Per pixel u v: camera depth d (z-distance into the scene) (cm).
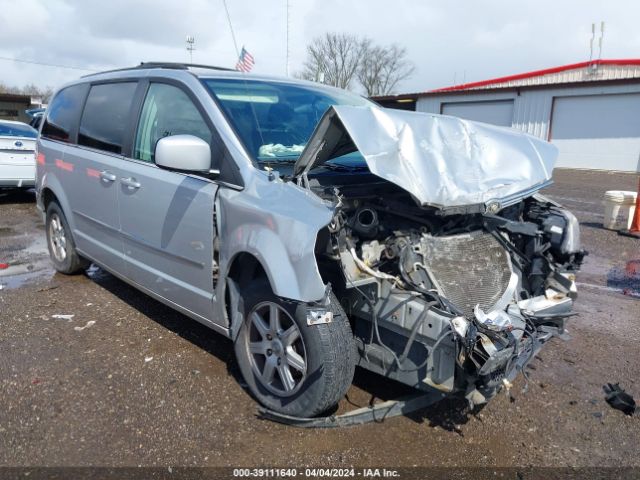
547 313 326
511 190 321
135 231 405
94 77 507
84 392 340
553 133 2491
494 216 332
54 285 545
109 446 289
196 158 321
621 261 718
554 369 399
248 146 335
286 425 312
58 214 550
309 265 273
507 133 371
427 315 276
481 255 323
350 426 313
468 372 271
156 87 407
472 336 260
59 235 568
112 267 460
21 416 313
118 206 421
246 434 303
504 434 315
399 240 304
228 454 286
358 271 293
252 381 331
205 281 345
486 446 302
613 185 1683
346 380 296
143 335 425
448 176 300
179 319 459
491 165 328
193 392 343
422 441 304
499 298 316
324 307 283
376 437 305
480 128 352
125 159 416
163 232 374
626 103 2267
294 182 309
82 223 498
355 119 290
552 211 380
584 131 2398
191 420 314
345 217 301
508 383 274
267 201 301
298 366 303
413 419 324
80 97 513
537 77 2861
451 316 272
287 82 428
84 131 488
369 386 355
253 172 319
